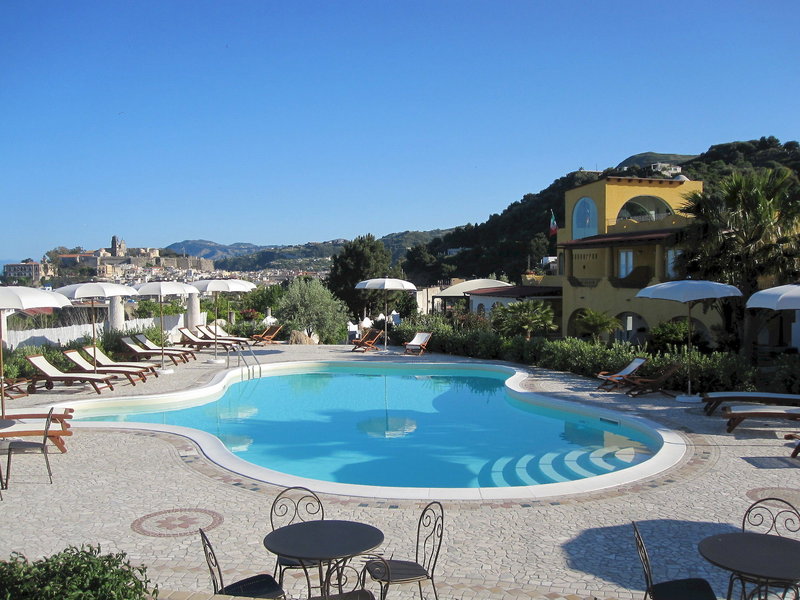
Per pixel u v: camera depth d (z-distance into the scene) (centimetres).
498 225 9662
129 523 713
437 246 11194
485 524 709
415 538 666
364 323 3919
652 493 818
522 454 1175
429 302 5894
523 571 588
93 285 1767
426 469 1088
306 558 430
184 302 4284
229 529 693
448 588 554
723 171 6162
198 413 1563
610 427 1339
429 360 2327
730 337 1966
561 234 3812
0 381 1089
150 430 1184
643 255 2989
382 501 787
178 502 786
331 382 2050
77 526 704
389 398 1773
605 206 3281
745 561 432
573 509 758
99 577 386
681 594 455
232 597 430
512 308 2544
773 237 1786
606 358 1830
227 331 3238
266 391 1886
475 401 1720
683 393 1559
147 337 2480
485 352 2384
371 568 505
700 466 941
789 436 1050
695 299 1386
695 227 1891
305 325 3231
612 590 548
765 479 878
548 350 2084
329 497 802
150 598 423
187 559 613
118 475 904
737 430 1170
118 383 1805
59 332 2286
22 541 661
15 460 980
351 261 5788
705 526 700
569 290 3200
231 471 923
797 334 2206
